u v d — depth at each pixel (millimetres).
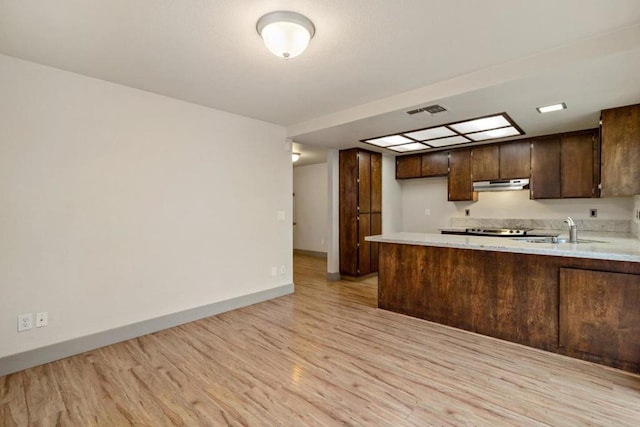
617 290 2328
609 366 2363
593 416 1832
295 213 8297
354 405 1943
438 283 3254
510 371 2332
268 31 1911
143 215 3057
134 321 2994
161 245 3182
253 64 2506
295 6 1797
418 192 6062
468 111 3219
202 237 3500
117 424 1791
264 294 4105
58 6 1772
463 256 3084
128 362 2498
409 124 3711
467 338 2912
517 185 4566
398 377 2258
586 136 4035
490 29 2025
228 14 1867
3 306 2336
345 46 2234
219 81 2834
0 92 2328
